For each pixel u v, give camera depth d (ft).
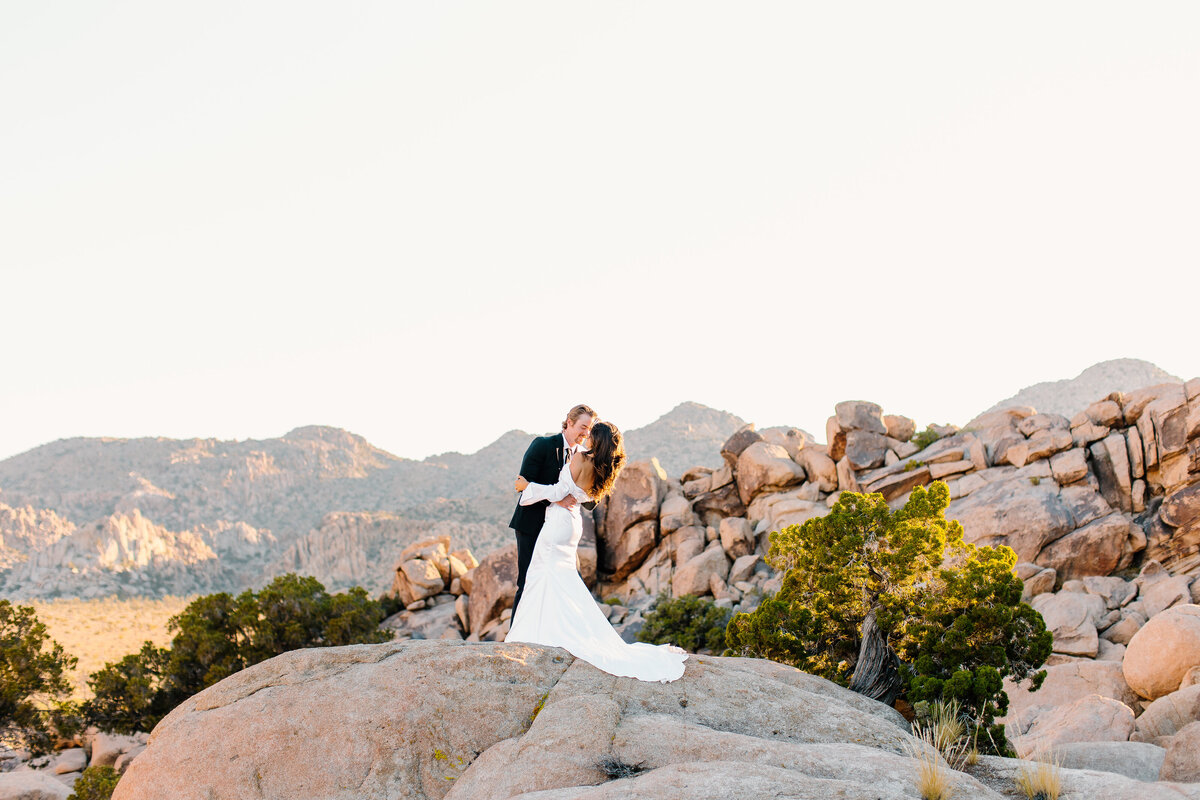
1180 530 95.09
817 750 24.00
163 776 23.94
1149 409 105.40
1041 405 474.08
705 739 24.17
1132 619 85.05
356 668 27.07
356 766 23.88
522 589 31.01
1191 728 37.63
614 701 26.27
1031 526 101.60
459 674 26.81
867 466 127.95
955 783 22.29
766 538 127.03
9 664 106.01
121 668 114.93
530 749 23.82
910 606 54.03
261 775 23.68
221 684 27.22
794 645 55.26
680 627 105.60
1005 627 49.98
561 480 30.30
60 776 108.06
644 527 135.33
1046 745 40.45
